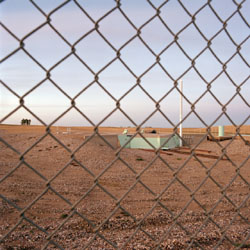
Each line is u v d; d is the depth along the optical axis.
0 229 5.64
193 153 2.10
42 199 8.34
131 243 4.92
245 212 7.30
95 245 4.91
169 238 5.10
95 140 19.84
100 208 7.46
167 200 8.52
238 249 2.54
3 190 8.76
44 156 15.29
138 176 1.95
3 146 17.73
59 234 5.44
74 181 10.84
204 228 5.63
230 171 13.71
